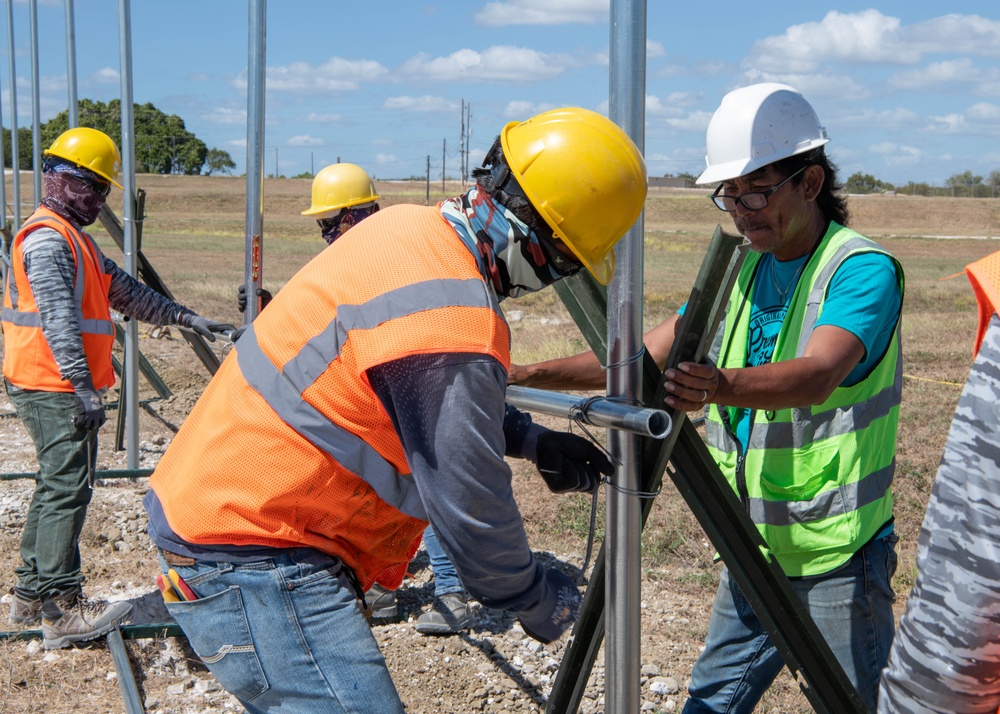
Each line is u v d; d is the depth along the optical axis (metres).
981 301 1.24
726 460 2.70
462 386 1.74
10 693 3.53
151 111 119.12
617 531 2.05
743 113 2.49
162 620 4.08
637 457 2.03
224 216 67.12
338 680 1.97
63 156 3.90
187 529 2.02
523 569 1.92
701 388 1.95
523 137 1.85
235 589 1.99
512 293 1.95
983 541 1.16
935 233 65.50
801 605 2.21
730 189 2.54
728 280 1.89
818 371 2.16
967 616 1.18
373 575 2.21
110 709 3.45
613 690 2.11
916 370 10.05
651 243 44.34
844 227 2.53
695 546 5.03
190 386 8.77
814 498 2.47
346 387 1.87
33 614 4.04
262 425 1.94
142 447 6.78
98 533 5.01
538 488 6.02
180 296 17.25
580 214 1.79
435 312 1.76
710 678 2.81
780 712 3.50
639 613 2.10
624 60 1.92
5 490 5.62
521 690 3.59
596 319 2.07
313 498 1.96
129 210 5.39
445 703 3.49
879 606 2.49
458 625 3.98
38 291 3.72
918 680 1.24
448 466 1.75
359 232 1.95
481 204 1.87
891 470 2.54
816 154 2.47
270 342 1.97
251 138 3.91
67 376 3.70
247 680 2.02
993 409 1.16
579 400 1.96
